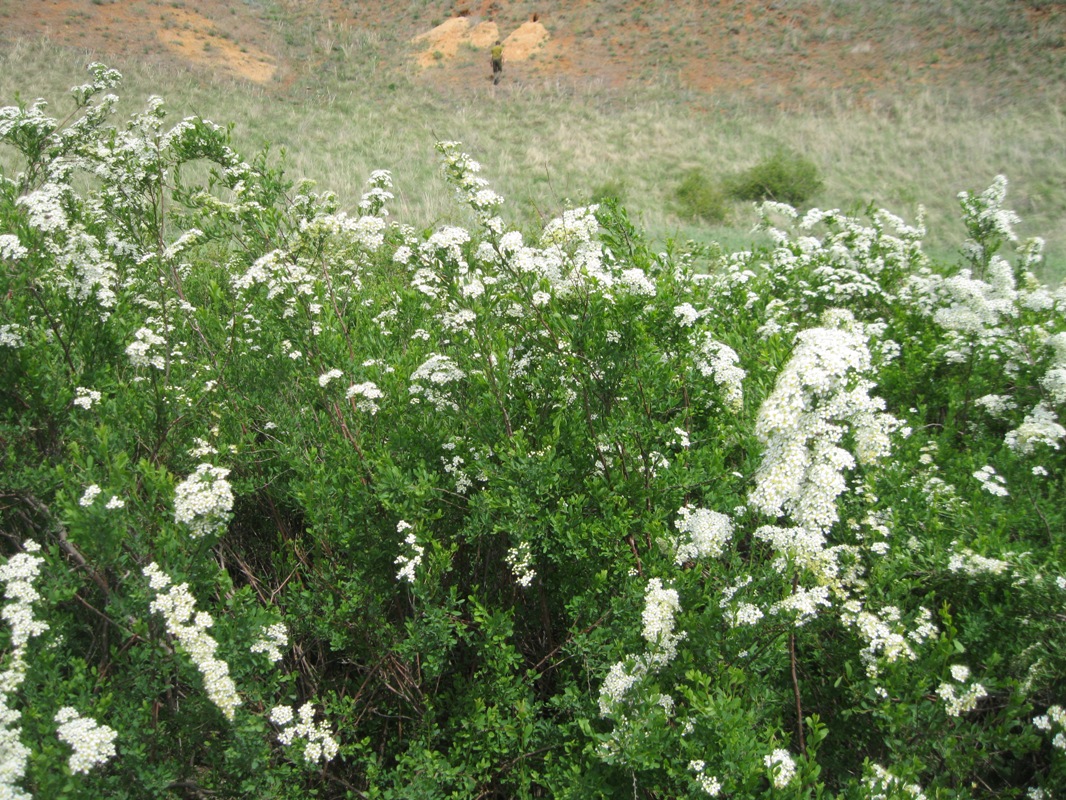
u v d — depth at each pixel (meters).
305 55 34.44
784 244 8.34
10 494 3.31
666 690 2.99
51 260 3.96
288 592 3.88
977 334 5.99
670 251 4.77
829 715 3.37
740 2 36.97
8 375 3.48
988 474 4.34
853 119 26.69
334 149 21.00
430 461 3.97
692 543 3.43
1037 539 4.19
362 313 5.35
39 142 5.39
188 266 5.98
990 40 30.50
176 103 23.92
